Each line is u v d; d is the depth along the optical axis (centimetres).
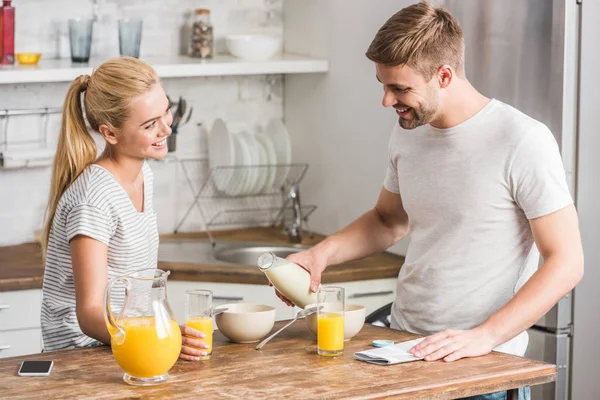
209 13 428
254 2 452
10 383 203
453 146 249
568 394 316
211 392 197
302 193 449
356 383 202
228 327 236
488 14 322
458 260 250
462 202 247
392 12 371
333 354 224
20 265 372
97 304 230
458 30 242
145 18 432
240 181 432
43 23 413
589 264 314
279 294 254
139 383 202
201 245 417
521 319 226
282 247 416
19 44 411
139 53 410
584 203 311
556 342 312
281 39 459
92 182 239
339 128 416
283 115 462
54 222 245
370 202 398
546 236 234
